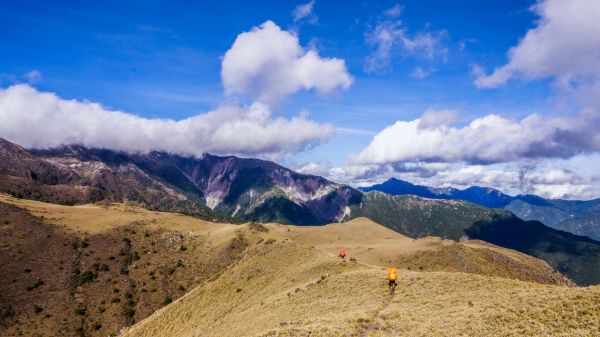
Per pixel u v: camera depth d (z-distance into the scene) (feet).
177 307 344.08
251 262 353.72
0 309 457.27
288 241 373.61
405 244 653.30
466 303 134.00
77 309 495.41
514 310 111.24
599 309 97.60
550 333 92.27
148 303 537.24
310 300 198.90
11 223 626.64
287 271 304.71
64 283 534.78
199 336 233.76
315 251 338.95
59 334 450.71
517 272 555.69
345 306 167.84
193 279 599.98
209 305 305.94
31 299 490.49
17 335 433.89
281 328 133.28
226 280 341.41
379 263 551.18
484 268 522.47
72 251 610.24
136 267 609.42
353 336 112.98
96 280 559.79
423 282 175.73
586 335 86.74
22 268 535.60
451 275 180.04
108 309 510.58
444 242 606.55
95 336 463.42
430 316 125.39
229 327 215.51
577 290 116.26
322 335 115.55
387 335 110.93
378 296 169.58
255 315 214.69
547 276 591.37
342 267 271.28
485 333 99.81
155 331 314.14
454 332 104.12
